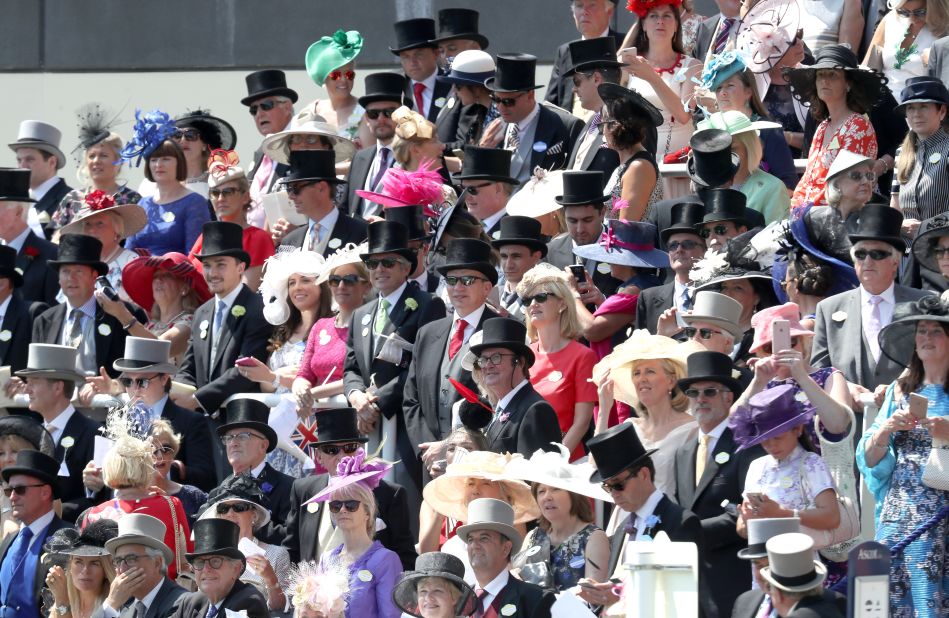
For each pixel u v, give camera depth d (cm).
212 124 5212
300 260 4319
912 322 3133
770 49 4569
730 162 4028
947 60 4397
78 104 6456
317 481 3644
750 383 3284
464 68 4981
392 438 3903
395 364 3962
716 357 3206
